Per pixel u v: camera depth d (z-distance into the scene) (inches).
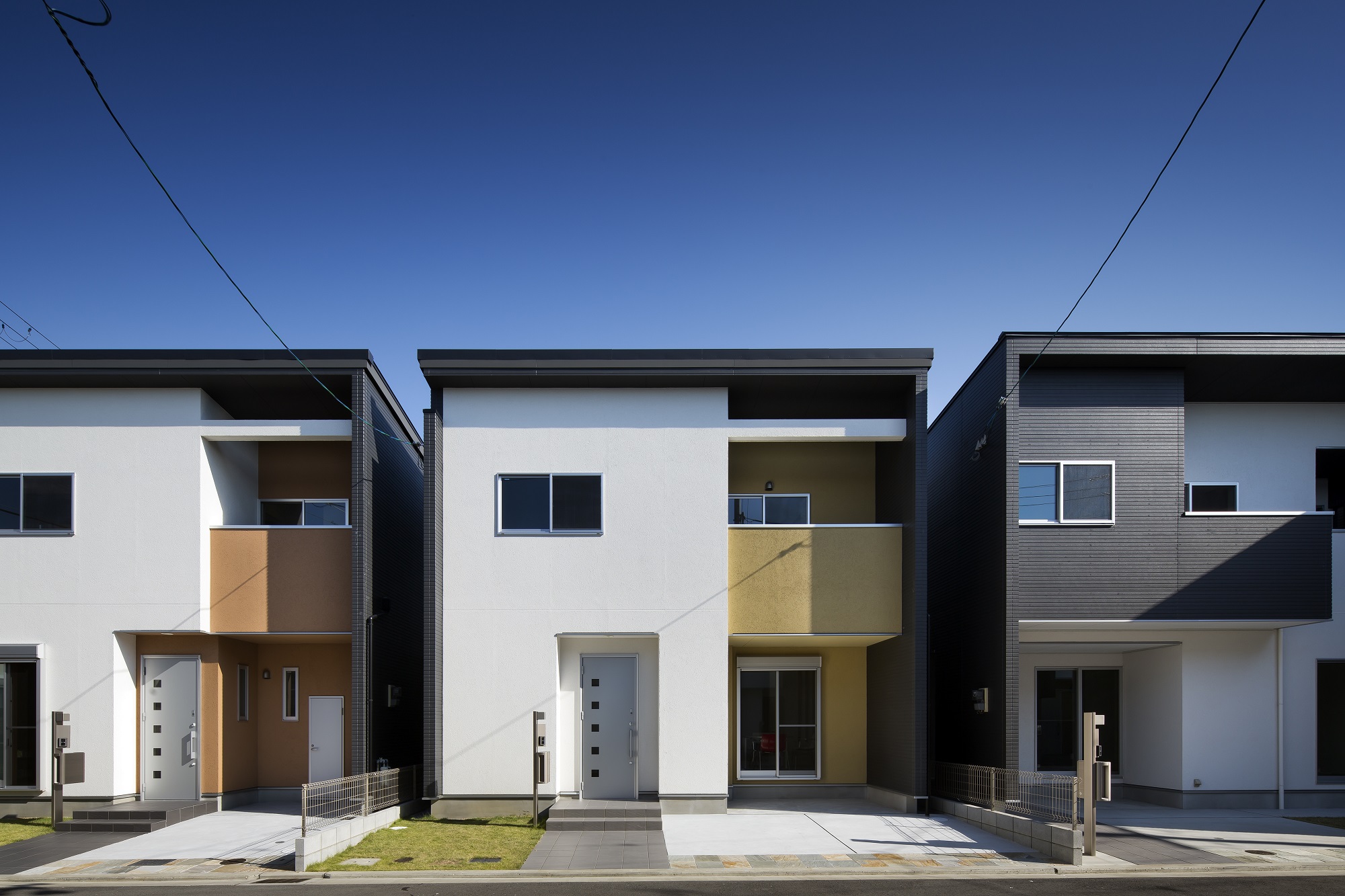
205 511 555.2
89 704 534.3
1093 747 431.5
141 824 493.0
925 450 548.1
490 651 542.3
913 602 545.3
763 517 629.9
